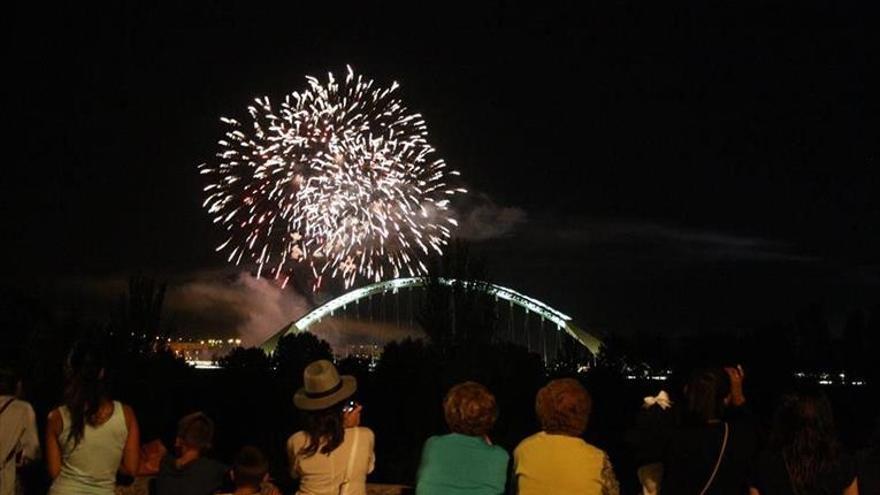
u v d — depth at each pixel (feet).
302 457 28.32
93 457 29.30
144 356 87.56
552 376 96.48
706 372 28.19
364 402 87.35
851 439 63.31
